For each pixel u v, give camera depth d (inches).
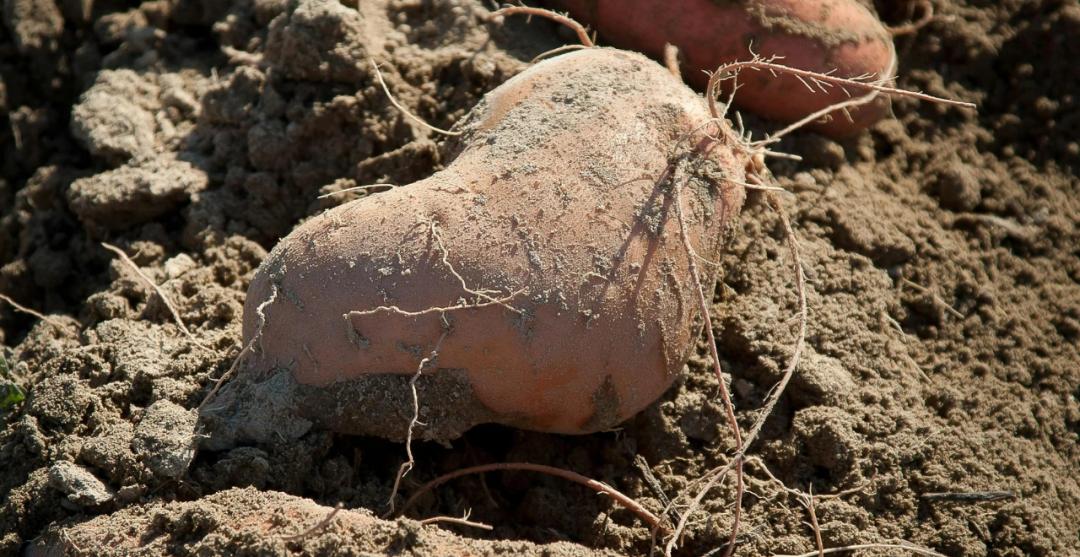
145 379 26.3
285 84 29.7
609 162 25.5
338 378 25.2
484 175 25.5
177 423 25.4
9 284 30.1
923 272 29.8
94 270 29.7
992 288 30.2
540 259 25.0
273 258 25.7
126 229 29.6
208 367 26.5
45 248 30.1
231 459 25.2
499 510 26.6
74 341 28.3
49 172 30.8
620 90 26.1
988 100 32.4
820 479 27.2
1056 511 27.9
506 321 24.9
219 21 31.7
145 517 24.8
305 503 24.6
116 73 31.3
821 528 26.6
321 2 29.5
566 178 25.3
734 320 27.8
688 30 29.3
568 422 25.8
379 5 30.5
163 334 27.3
